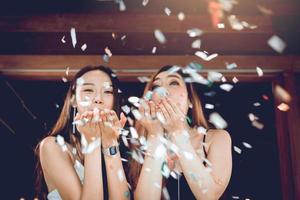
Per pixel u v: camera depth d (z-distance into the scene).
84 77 1.47
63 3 2.02
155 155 1.36
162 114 1.38
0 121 2.07
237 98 2.80
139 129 1.52
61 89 2.70
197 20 1.99
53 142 1.38
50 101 2.75
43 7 2.01
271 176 2.72
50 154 1.36
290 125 1.86
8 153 2.19
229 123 2.86
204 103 2.78
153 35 2.00
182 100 1.49
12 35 1.99
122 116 1.33
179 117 1.38
